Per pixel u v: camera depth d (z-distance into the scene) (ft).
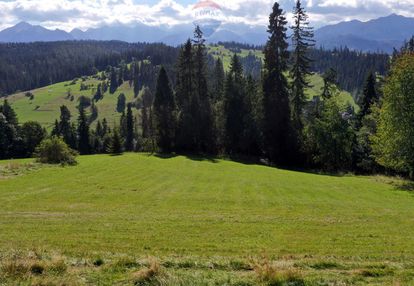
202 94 211.82
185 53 209.87
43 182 106.73
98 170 135.13
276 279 29.07
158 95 209.46
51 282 28.19
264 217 63.05
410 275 31.63
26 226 54.44
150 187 102.06
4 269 30.04
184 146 201.16
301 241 46.62
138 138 383.45
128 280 29.35
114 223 56.95
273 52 175.73
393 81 118.01
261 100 181.06
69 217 62.13
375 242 46.39
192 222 57.98
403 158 116.37
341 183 113.91
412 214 67.77
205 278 29.73
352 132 170.19
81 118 325.42
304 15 172.65
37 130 292.61
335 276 30.91
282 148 174.81
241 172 135.54
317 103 193.77
